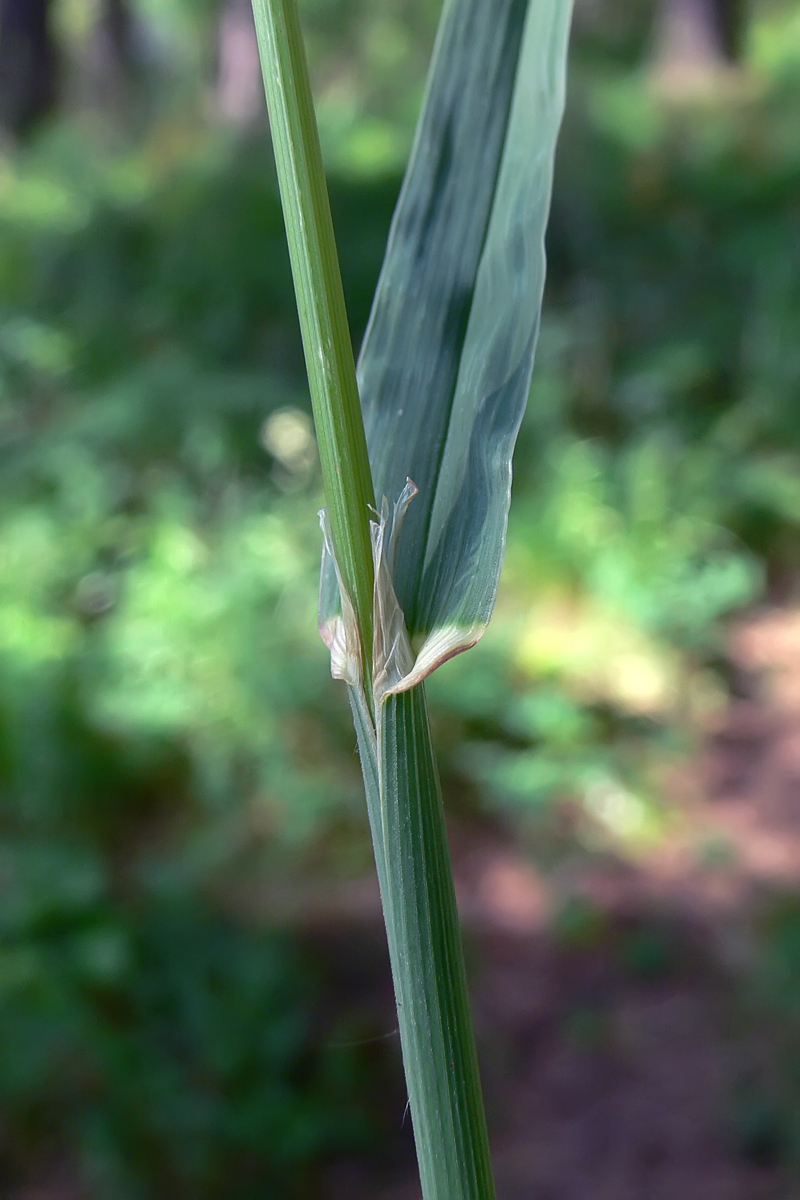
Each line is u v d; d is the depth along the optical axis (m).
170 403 1.07
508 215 0.14
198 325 1.33
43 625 0.88
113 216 1.51
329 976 0.63
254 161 1.68
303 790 0.74
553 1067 0.59
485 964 0.66
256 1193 0.50
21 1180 0.48
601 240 1.48
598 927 0.68
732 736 0.88
